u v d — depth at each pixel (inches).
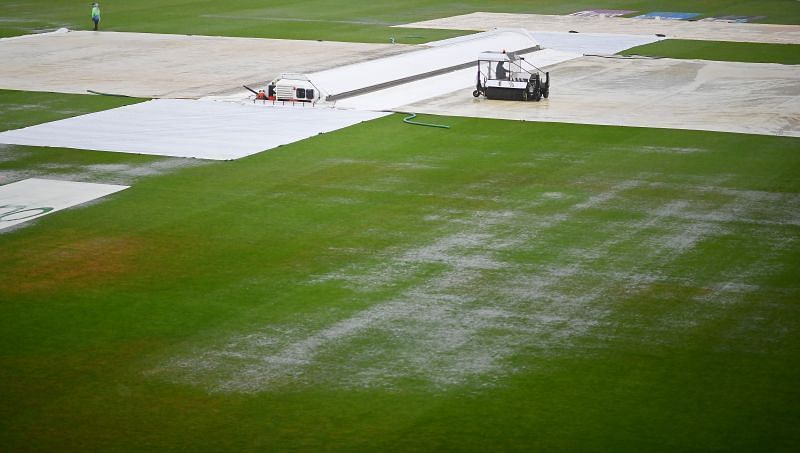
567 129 1968.5
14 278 1197.7
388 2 4237.2
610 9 4087.1
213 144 1839.3
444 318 1083.9
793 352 999.0
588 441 835.4
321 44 3078.2
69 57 2797.7
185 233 1359.5
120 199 1509.6
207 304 1120.2
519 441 836.0
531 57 2869.1
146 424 863.1
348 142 1856.5
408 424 863.7
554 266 1235.9
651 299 1133.7
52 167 1688.0
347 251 1289.4
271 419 871.7
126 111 2123.5
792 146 1835.6
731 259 1259.8
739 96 2311.8
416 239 1333.7
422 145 1838.1
